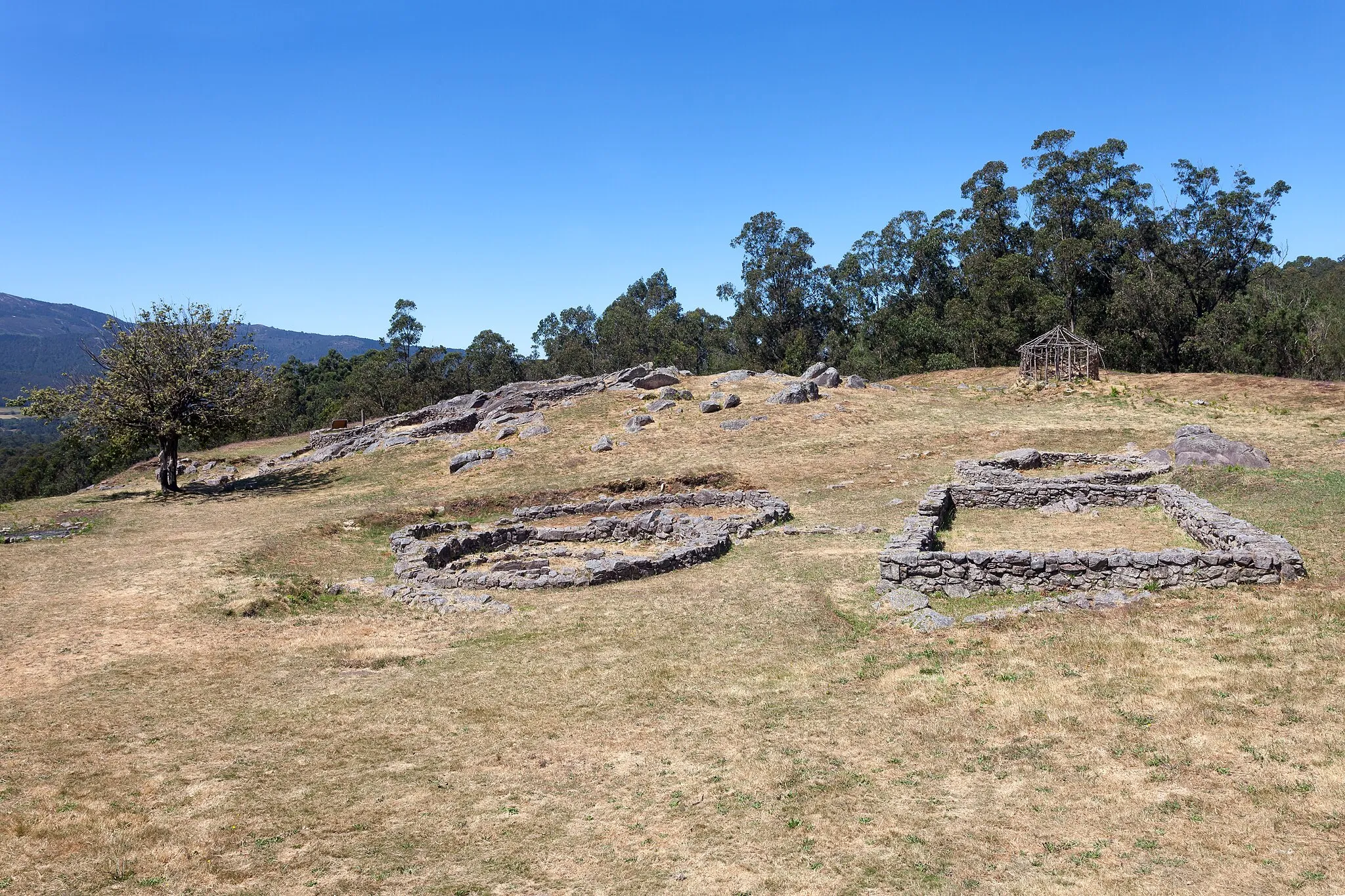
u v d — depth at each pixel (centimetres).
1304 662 1095
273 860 855
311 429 9300
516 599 1928
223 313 3900
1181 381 5116
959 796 898
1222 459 2900
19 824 924
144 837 901
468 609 1852
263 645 1616
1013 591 1580
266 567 2292
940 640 1376
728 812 912
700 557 2156
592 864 831
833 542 2250
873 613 1559
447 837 898
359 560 2492
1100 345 7762
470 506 3209
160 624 1723
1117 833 791
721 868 806
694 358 10494
